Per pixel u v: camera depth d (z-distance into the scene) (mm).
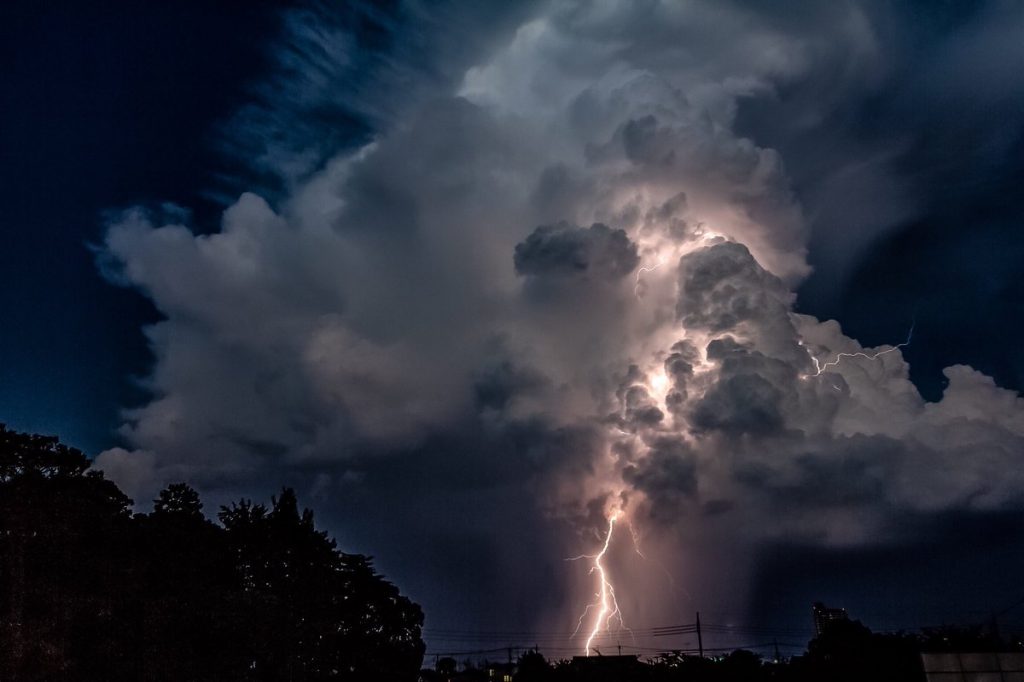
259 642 39156
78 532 32844
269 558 46312
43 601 30453
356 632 49750
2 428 31625
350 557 52594
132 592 34031
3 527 30406
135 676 33281
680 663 67000
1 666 28031
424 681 95688
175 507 42406
